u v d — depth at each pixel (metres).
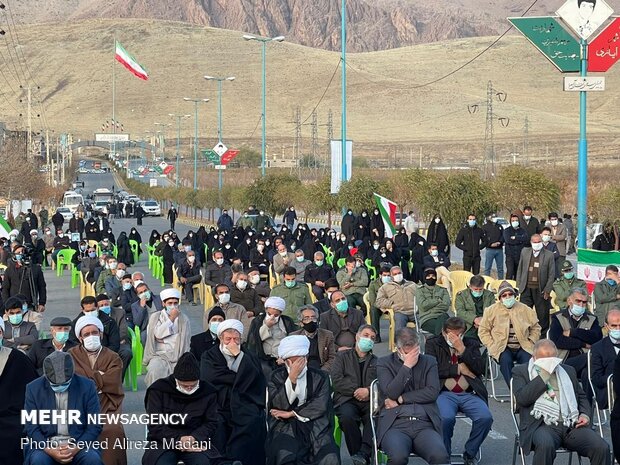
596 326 13.68
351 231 35.53
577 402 10.24
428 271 17.80
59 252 38.06
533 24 23.34
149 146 189.75
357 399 11.14
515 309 14.39
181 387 9.48
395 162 167.12
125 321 15.66
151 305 17.69
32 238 39.88
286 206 62.69
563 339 13.58
